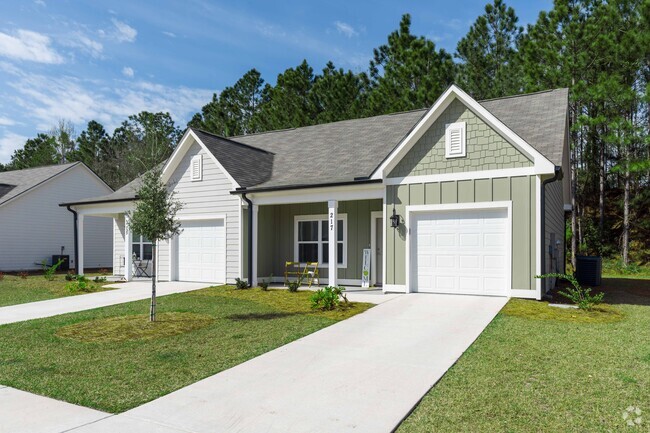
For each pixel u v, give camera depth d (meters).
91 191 29.72
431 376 5.81
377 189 12.88
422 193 12.24
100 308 11.33
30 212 26.39
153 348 7.37
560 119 12.98
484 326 8.38
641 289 14.49
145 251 19.78
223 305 11.24
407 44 29.16
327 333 8.25
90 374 6.08
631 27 22.27
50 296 14.00
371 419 4.55
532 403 4.82
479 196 11.50
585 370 5.84
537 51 24.42
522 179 11.02
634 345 7.00
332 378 5.83
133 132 46.50
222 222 15.77
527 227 10.94
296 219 16.44
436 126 12.16
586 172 28.22
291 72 35.22
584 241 26.92
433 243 12.19
